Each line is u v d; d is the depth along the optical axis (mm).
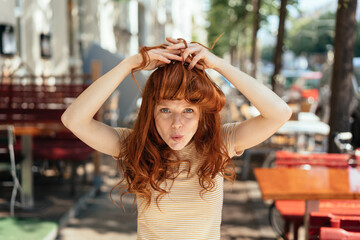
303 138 8281
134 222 4449
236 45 21688
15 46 7156
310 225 2307
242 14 16938
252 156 8320
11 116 5828
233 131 1499
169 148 1465
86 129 1403
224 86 13055
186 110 1386
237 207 5027
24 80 7480
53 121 5172
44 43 8578
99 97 1352
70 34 10812
